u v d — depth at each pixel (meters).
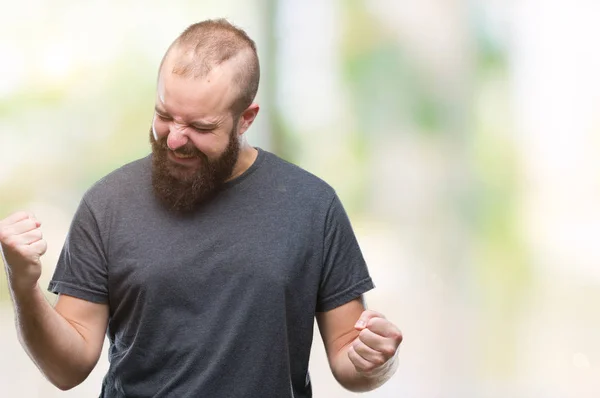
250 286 5.00
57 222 13.27
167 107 4.84
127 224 5.07
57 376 5.04
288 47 13.88
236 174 5.20
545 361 13.63
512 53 14.37
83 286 5.07
